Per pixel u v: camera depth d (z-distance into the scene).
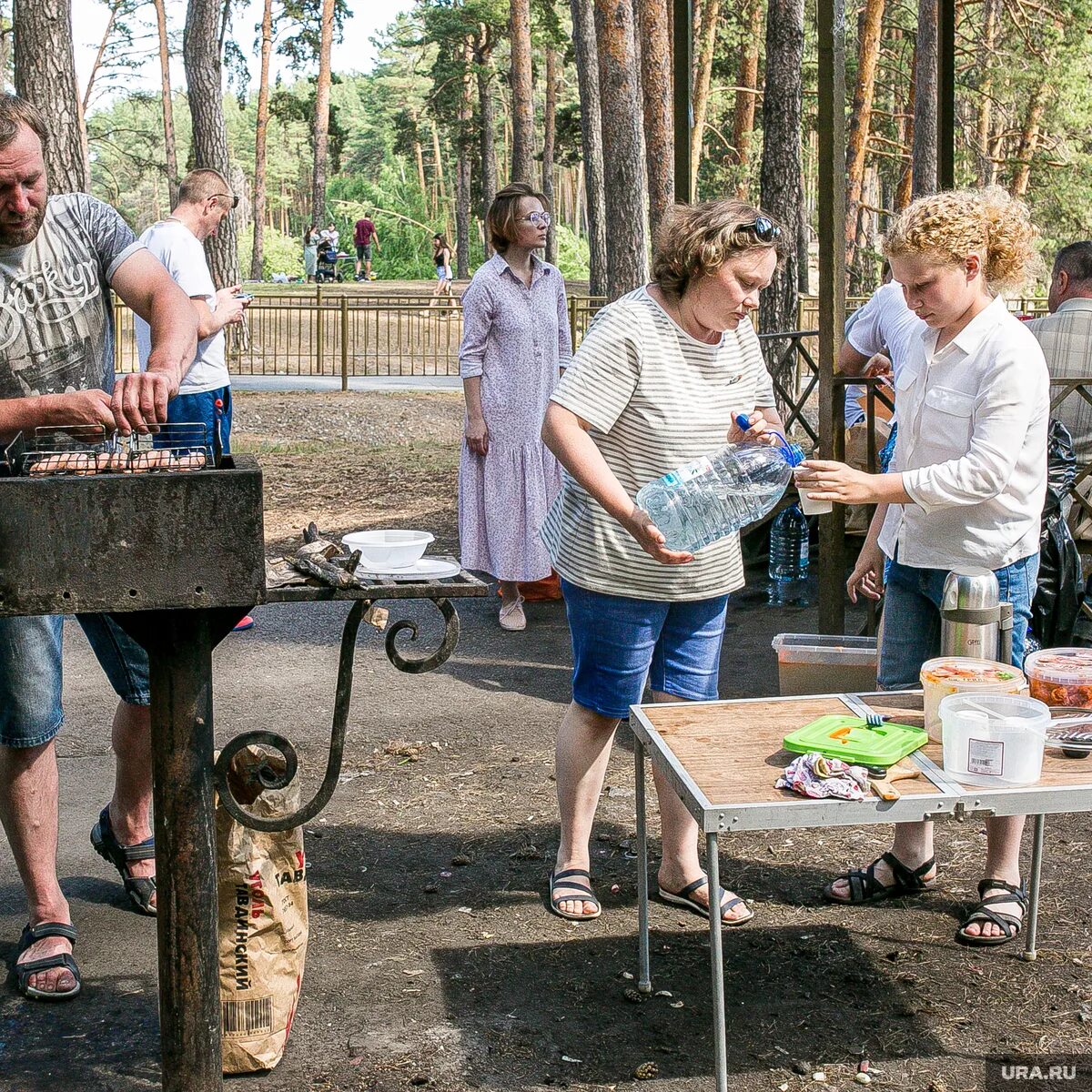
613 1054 3.03
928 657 3.63
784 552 7.73
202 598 2.49
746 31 32.66
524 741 5.17
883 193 46.56
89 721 5.44
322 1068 2.99
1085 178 31.73
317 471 11.88
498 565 6.71
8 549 2.42
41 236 3.20
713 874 2.63
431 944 3.56
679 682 3.69
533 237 6.51
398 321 20.16
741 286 3.30
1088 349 5.39
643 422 3.41
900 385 3.53
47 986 3.28
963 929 3.53
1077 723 2.88
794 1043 3.06
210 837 2.65
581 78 25.30
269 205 90.12
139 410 2.86
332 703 5.68
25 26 12.58
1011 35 31.14
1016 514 3.39
